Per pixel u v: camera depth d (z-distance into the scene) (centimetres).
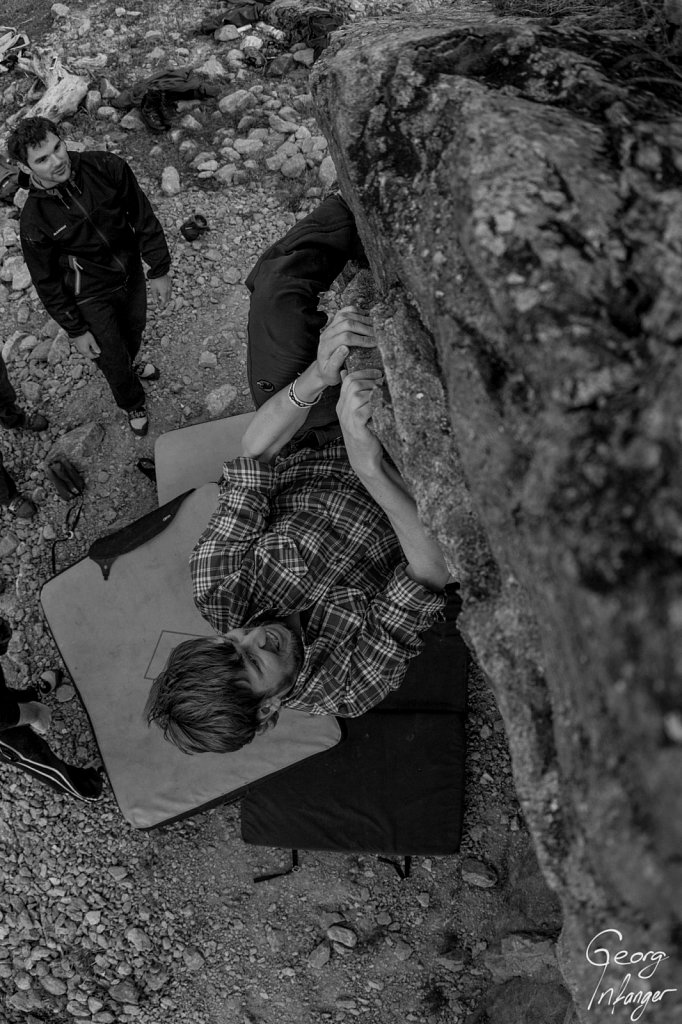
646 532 82
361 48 163
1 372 389
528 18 165
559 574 92
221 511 195
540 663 115
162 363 434
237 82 512
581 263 105
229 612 187
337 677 185
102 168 309
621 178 112
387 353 146
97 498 414
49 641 394
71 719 381
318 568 187
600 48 138
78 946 349
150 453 419
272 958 338
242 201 468
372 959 330
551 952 283
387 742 325
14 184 489
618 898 97
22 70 540
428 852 316
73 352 441
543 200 110
